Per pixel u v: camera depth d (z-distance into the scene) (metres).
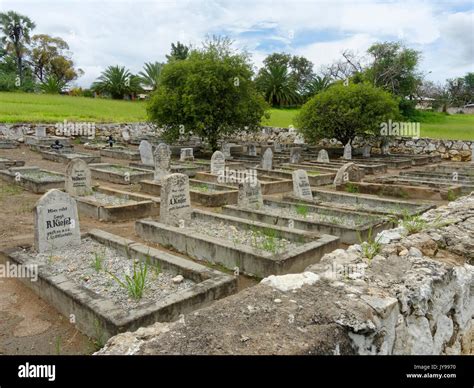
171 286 4.59
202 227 7.01
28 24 44.59
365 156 20.98
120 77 42.91
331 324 2.39
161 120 19.64
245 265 5.45
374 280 3.10
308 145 25.53
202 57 19.58
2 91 41.69
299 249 5.52
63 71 52.94
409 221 5.11
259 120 20.61
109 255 5.59
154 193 10.88
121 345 2.36
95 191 10.10
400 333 2.79
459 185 10.95
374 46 34.97
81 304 3.89
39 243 5.55
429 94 43.72
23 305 4.46
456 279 3.44
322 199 10.03
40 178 11.47
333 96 21.34
